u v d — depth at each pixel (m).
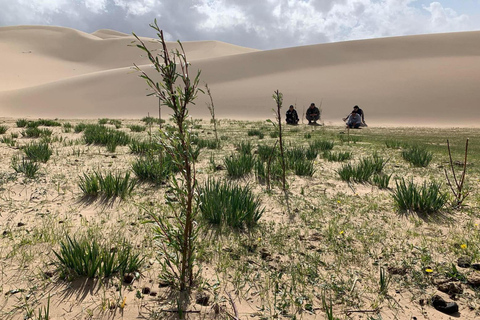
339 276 2.93
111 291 2.61
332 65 55.06
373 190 5.83
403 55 54.97
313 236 3.76
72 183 5.59
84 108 44.44
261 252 3.33
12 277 2.73
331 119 35.69
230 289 2.70
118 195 4.97
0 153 8.13
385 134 19.95
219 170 7.06
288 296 2.62
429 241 3.68
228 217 4.01
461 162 8.77
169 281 2.68
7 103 45.03
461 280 2.87
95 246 2.96
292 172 7.02
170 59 2.10
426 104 37.94
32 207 4.43
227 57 62.47
